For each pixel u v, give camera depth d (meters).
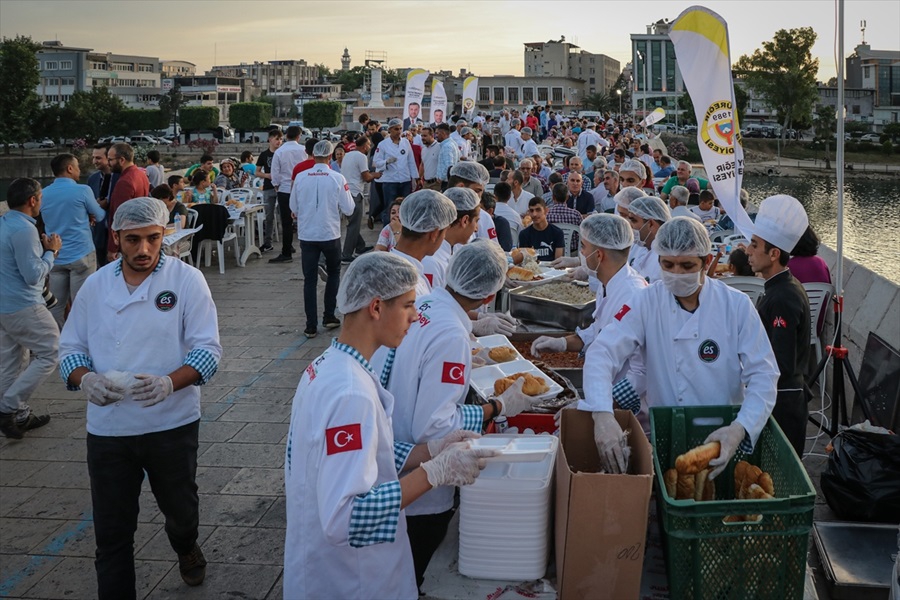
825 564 3.78
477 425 2.93
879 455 4.22
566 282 5.80
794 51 61.03
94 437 3.44
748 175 50.94
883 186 43.66
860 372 5.75
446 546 2.74
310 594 2.29
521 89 121.81
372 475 2.14
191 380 3.45
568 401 3.33
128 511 3.51
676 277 3.04
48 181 60.22
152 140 80.38
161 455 3.51
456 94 120.25
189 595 3.89
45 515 4.76
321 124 78.19
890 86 85.62
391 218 7.02
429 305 2.99
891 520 4.14
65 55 121.00
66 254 7.38
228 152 71.62
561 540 2.38
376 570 2.32
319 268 10.95
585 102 128.00
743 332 3.09
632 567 2.31
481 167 6.44
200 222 11.43
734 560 2.26
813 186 44.16
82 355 3.46
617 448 2.67
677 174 12.62
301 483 2.27
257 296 10.23
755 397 2.89
